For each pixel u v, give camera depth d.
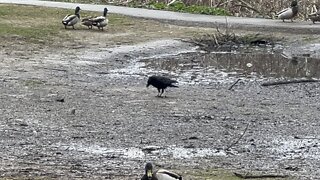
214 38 32.56
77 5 40.78
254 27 35.03
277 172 12.15
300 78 23.95
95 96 19.34
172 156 13.25
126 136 14.80
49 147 13.62
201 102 19.08
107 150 13.56
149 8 41.25
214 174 11.75
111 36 31.92
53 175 11.42
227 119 16.94
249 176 11.59
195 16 38.31
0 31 30.30
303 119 17.25
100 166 12.22
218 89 21.52
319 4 39.78
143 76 23.67
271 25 35.34
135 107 17.98
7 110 16.88
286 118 17.28
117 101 18.73
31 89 19.88
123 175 11.55
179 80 23.12
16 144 13.70
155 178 10.23
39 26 32.56
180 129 15.66
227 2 41.06
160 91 20.55
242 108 18.44
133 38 31.89
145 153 13.42
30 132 14.79
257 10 40.41
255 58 29.08
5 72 22.48
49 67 24.05
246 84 22.62
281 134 15.52
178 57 28.80
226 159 13.15
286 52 30.80
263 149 14.12
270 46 32.53
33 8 37.50
